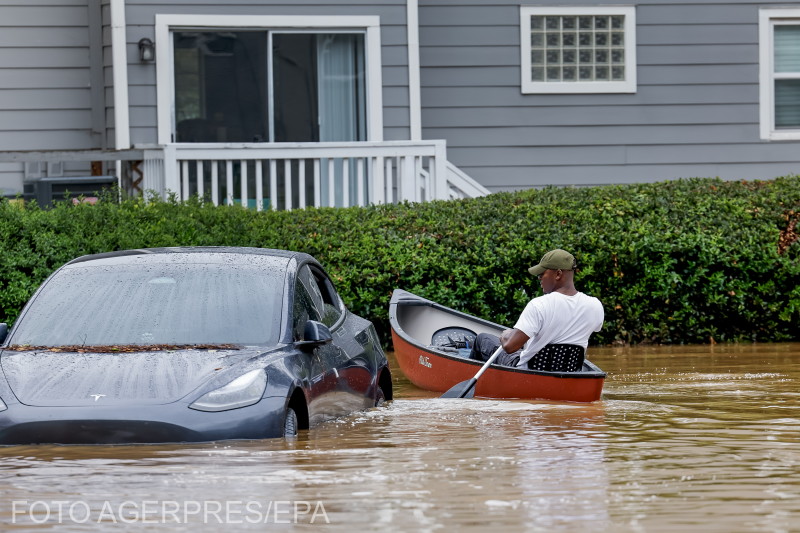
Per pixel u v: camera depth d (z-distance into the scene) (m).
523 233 32.56
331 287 21.14
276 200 38.12
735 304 32.97
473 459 14.45
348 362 18.91
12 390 15.80
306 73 40.75
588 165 44.34
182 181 38.59
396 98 40.81
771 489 12.72
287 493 12.46
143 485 12.89
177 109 39.72
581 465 14.09
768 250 32.84
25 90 40.72
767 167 45.00
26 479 13.23
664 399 21.03
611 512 11.60
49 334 17.62
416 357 23.94
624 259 32.22
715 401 20.70
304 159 38.59
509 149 43.97
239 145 37.50
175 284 18.41
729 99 44.84
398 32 40.81
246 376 15.96
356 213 34.44
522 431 16.86
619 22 44.53
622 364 27.75
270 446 15.16
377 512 11.60
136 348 16.94
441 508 11.77
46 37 40.72
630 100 44.47
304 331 17.50
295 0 40.16
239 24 39.84
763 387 22.94
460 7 43.66
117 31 38.75
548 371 20.92
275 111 40.53
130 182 38.44
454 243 32.19
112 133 39.78
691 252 32.53
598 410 19.39
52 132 40.84
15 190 41.66
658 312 32.75
